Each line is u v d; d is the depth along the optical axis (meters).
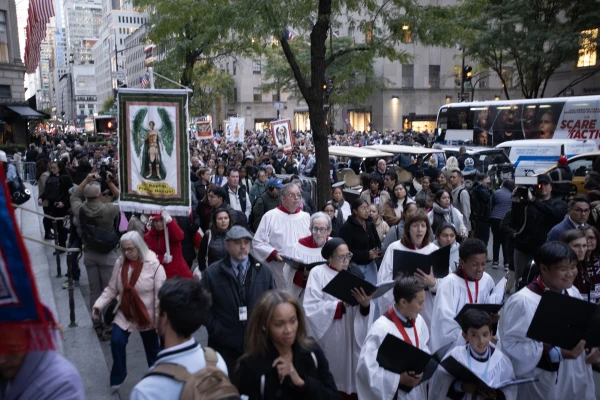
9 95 33.91
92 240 6.66
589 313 3.57
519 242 7.51
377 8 12.37
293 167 18.88
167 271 5.99
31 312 1.85
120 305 5.31
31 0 23.89
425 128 54.31
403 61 12.85
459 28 11.94
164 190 6.16
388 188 10.45
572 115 23.48
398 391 3.77
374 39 12.21
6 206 1.80
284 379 2.97
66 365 2.17
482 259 4.56
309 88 11.10
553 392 4.02
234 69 67.75
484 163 18.70
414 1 12.03
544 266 4.02
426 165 17.64
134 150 6.23
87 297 8.44
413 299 3.79
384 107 52.78
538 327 3.68
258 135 48.00
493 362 3.87
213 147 30.91
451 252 5.94
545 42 32.62
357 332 4.65
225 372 2.62
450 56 53.59
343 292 4.38
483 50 31.45
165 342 2.60
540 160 20.03
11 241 1.81
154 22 18.84
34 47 25.06
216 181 13.46
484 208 10.47
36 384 2.06
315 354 3.17
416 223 5.51
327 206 8.21
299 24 11.76
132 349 6.73
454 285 4.63
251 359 3.04
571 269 3.95
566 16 30.95
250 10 10.82
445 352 4.03
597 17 28.89
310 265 5.32
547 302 3.62
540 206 7.30
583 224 5.95
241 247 4.56
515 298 4.11
